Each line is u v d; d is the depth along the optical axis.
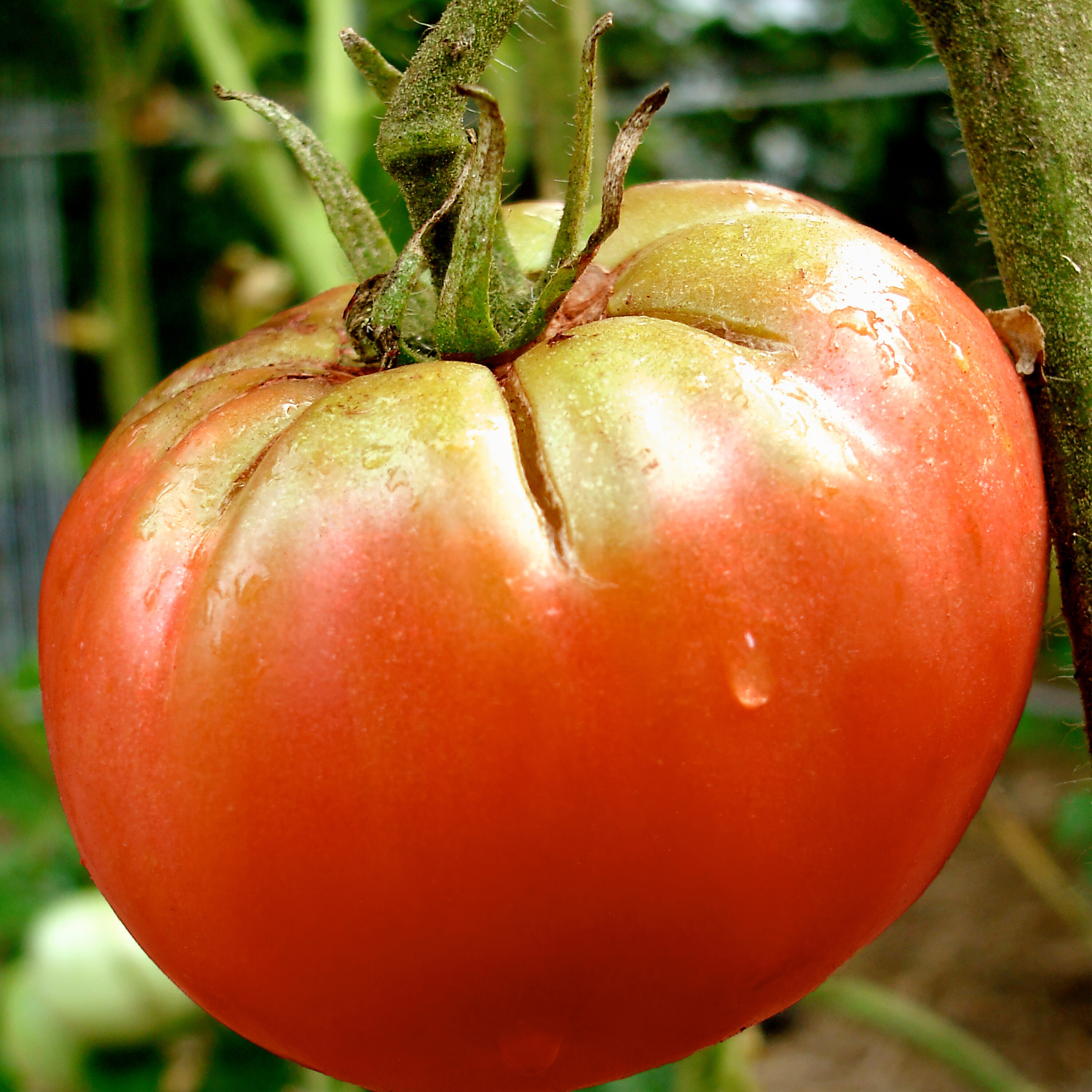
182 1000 0.50
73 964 0.50
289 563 0.23
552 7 0.37
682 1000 0.24
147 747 0.23
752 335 0.24
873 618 0.23
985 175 0.26
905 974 0.79
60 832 0.58
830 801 0.23
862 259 0.24
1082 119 0.25
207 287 0.63
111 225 0.62
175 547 0.24
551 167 0.38
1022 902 0.84
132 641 0.24
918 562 0.23
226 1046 0.51
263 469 0.23
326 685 0.23
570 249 0.24
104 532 0.25
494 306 0.25
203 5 0.52
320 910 0.23
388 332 0.24
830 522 0.23
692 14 1.01
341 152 0.47
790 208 0.27
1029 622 0.24
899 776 0.23
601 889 0.23
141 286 0.64
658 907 0.23
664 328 0.24
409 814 0.22
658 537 0.22
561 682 0.22
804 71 1.06
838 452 0.23
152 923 0.24
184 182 0.91
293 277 0.60
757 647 0.22
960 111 0.26
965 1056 0.52
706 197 0.27
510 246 0.26
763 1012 0.24
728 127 1.06
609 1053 0.24
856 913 0.24
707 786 0.22
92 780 0.24
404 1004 0.23
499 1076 0.24
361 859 0.23
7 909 0.56
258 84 0.69
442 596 0.22
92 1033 0.50
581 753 0.22
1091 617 0.25
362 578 0.23
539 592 0.22
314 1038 0.24
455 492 0.23
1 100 0.86
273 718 0.23
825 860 0.23
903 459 0.23
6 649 0.94
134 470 0.25
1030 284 0.25
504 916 0.23
